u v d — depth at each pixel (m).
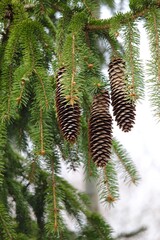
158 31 0.83
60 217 0.98
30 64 0.88
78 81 0.82
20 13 0.93
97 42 0.92
